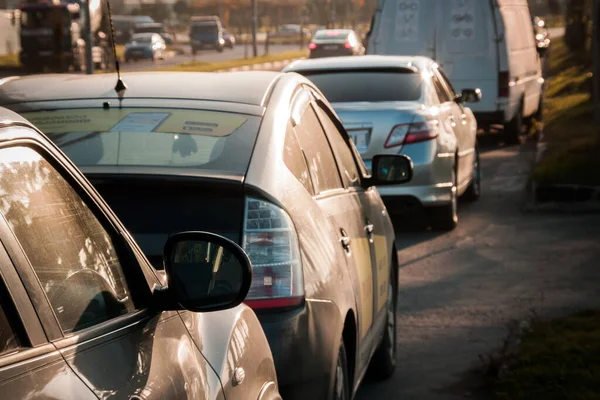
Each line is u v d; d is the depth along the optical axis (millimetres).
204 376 5109
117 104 8383
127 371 4289
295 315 7211
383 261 10695
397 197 19562
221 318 5770
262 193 7391
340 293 8000
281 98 8680
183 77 9164
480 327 13445
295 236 7414
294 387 7191
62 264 4238
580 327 12609
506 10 33125
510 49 32781
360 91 20250
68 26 78875
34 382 3635
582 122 38656
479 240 19516
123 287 4754
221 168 7500
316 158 8922
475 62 32375
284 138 8148
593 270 16797
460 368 11711
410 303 14750
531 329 12516
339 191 9414
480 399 10586
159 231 7293
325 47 98125
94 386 3963
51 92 8742
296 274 7297
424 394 10836
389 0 32688
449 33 32312
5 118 4230
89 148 7766
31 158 4324
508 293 15305
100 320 4395
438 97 21422
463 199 24141
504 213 22469
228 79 9047
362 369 9422
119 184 7340
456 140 21188
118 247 4867
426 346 12617
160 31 151125
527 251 18406
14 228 3955
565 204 22359
